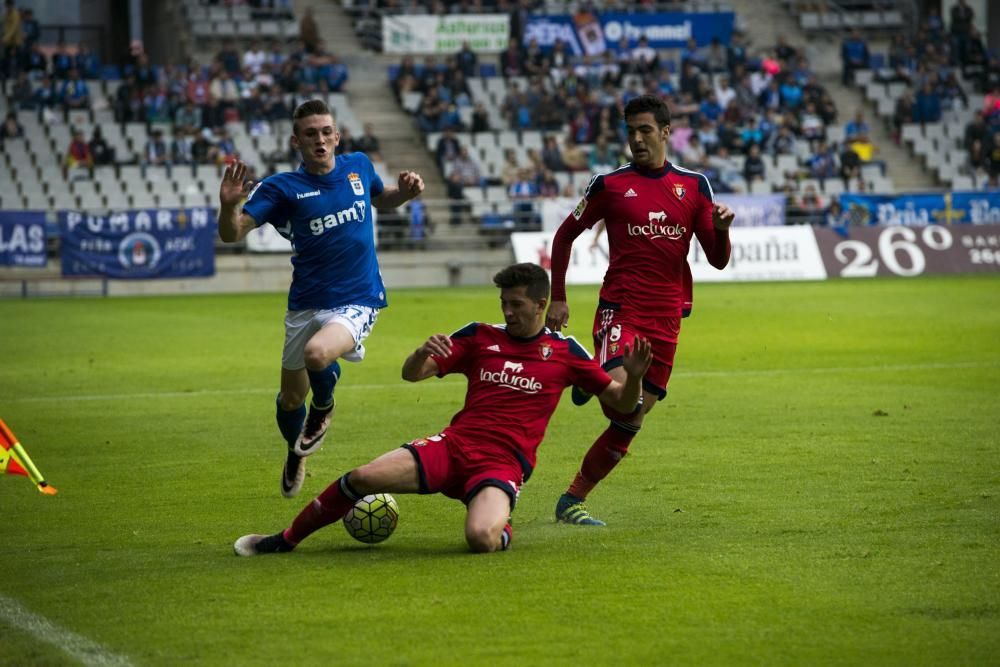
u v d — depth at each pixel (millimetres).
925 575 13305
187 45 88625
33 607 12586
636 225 17172
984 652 10828
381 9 90250
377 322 48938
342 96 82000
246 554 14820
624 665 10562
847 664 10562
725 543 14961
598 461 16359
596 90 86375
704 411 26438
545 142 79438
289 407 17984
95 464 21516
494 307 55906
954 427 23828
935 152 86688
